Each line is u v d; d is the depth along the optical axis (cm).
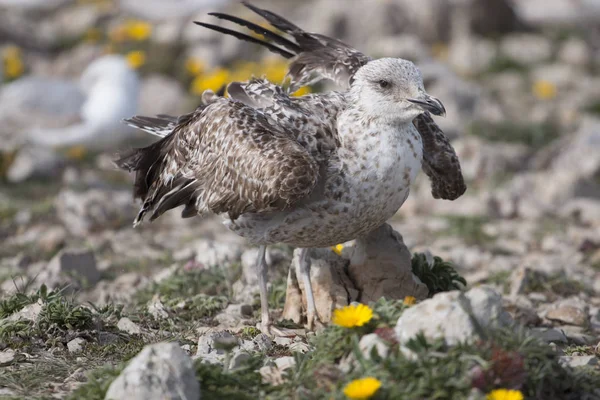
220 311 1173
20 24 3325
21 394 862
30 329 1011
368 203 1000
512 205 1853
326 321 1088
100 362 956
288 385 823
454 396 758
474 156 2130
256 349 989
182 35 3036
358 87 1011
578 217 1845
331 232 1018
